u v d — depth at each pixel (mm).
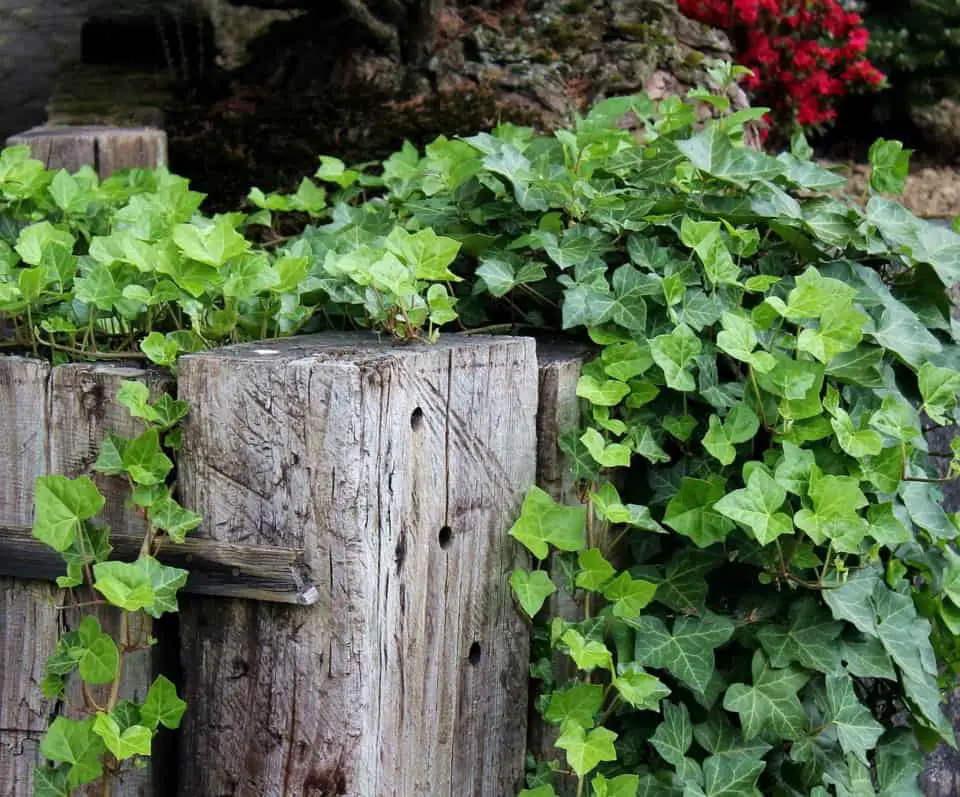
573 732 1904
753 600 2121
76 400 1883
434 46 4629
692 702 2145
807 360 2119
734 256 2281
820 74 5633
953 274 2316
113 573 1708
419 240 1999
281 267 2037
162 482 1774
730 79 2541
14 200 2471
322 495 1728
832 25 5711
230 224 2006
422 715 1885
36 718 1956
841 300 2016
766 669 2070
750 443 2139
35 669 1944
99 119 4742
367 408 1703
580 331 2299
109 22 5883
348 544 1725
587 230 2262
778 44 5645
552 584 1963
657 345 2020
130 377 1868
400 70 4648
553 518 1934
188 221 2482
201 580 1799
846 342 2010
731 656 2182
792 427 2062
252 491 1770
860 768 2188
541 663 2080
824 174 2367
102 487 1871
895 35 6023
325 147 4148
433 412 1832
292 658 1779
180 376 1791
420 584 1840
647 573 2115
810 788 2139
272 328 2174
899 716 2744
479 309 2334
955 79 6098
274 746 1805
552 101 4391
